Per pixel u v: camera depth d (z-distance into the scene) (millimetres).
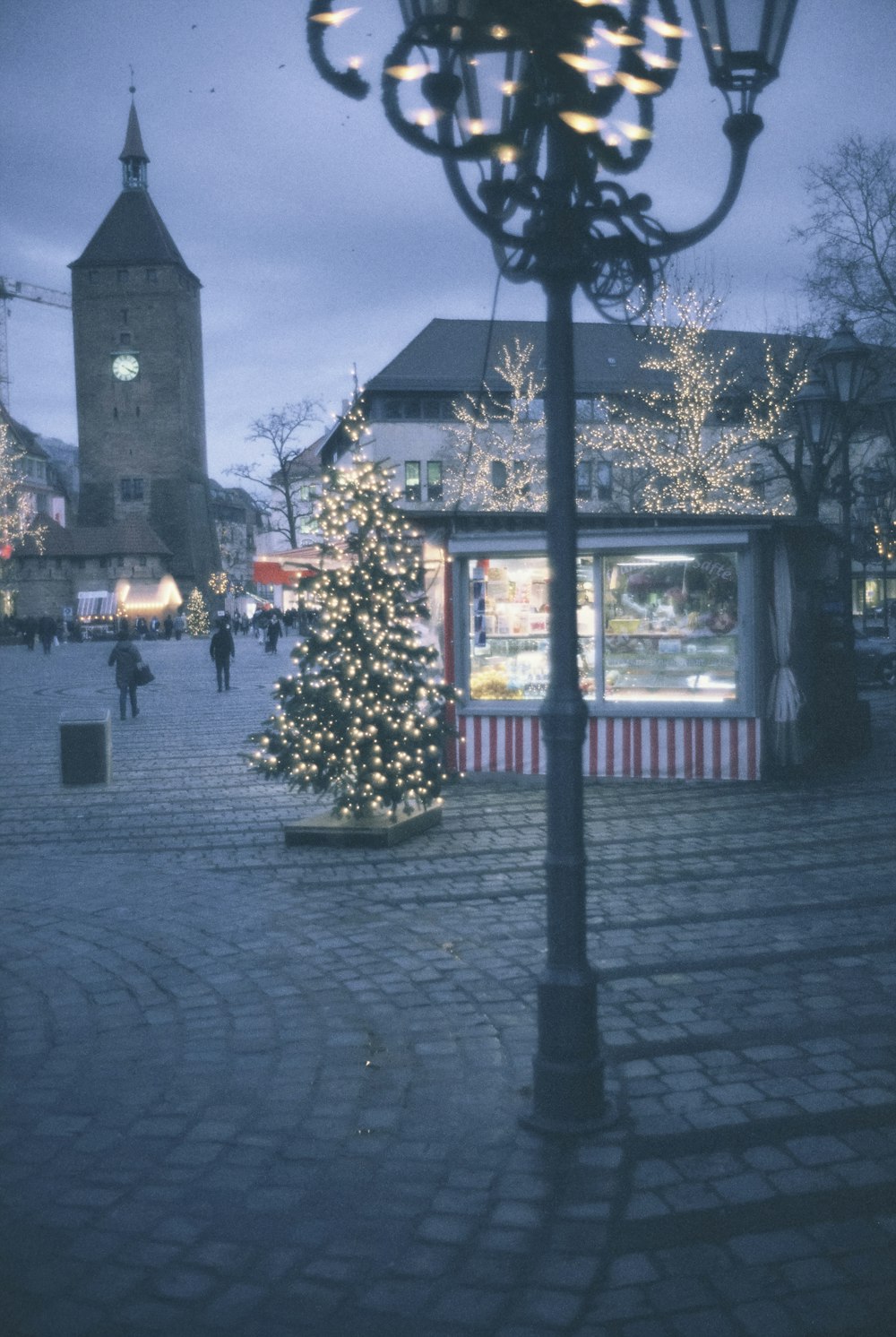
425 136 3482
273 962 6250
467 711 13023
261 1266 3305
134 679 20969
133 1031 5230
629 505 40031
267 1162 3926
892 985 5738
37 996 5715
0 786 13102
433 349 60906
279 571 13250
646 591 12617
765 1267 3295
